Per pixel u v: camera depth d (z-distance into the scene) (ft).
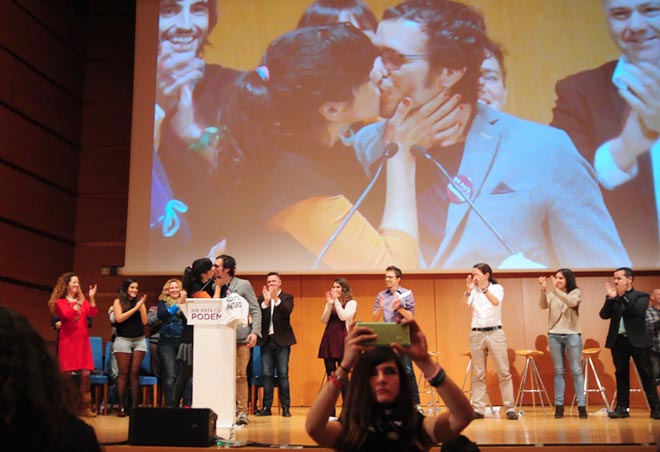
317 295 25.02
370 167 24.77
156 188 25.17
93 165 28.48
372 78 25.41
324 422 6.38
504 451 12.46
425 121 24.97
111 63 29.35
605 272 24.56
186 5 26.58
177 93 25.88
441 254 24.02
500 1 25.85
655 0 25.35
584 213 24.13
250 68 25.95
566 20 25.59
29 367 4.10
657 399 19.03
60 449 4.18
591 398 24.00
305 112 25.39
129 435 13.02
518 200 24.25
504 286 24.81
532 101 24.99
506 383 19.48
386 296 20.93
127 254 24.80
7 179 23.76
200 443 12.80
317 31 26.03
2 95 23.66
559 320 20.22
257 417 19.98
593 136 24.64
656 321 19.52
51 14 26.99
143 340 20.76
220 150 25.32
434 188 24.48
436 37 25.59
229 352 16.10
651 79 24.85
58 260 26.63
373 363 6.50
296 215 24.66
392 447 6.30
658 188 24.21
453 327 24.59
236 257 24.50
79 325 19.40
